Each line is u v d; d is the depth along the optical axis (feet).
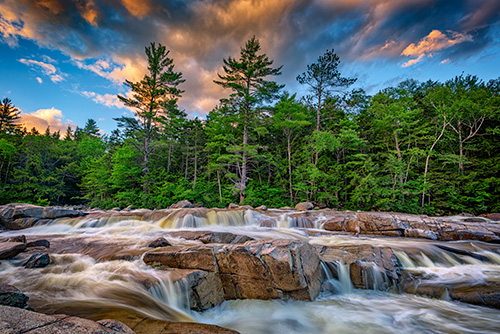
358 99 94.63
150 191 90.43
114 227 44.42
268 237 35.96
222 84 83.71
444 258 27.91
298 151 91.25
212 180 107.76
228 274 20.21
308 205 70.33
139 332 11.21
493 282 21.40
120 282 17.80
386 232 40.37
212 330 11.46
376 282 22.27
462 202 71.36
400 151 75.61
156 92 97.91
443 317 17.11
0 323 7.89
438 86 82.02
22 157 115.75
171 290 17.12
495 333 14.98
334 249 26.89
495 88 83.35
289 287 18.78
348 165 84.74
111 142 115.34
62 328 8.01
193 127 93.86
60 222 44.78
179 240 31.12
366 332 15.28
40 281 17.54
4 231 41.63
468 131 82.12
